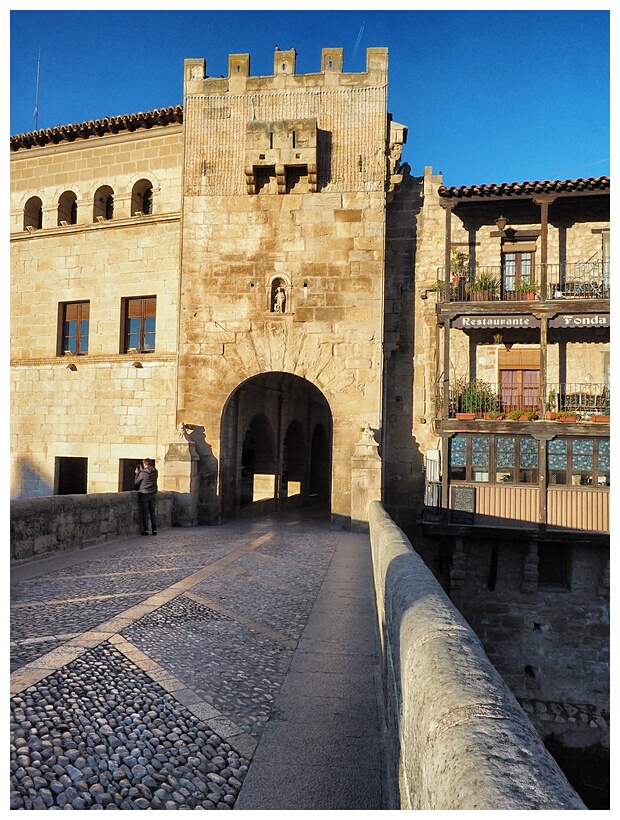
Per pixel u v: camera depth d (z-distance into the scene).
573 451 15.06
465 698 1.64
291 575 8.96
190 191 16.09
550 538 14.78
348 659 5.23
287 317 15.57
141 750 3.54
